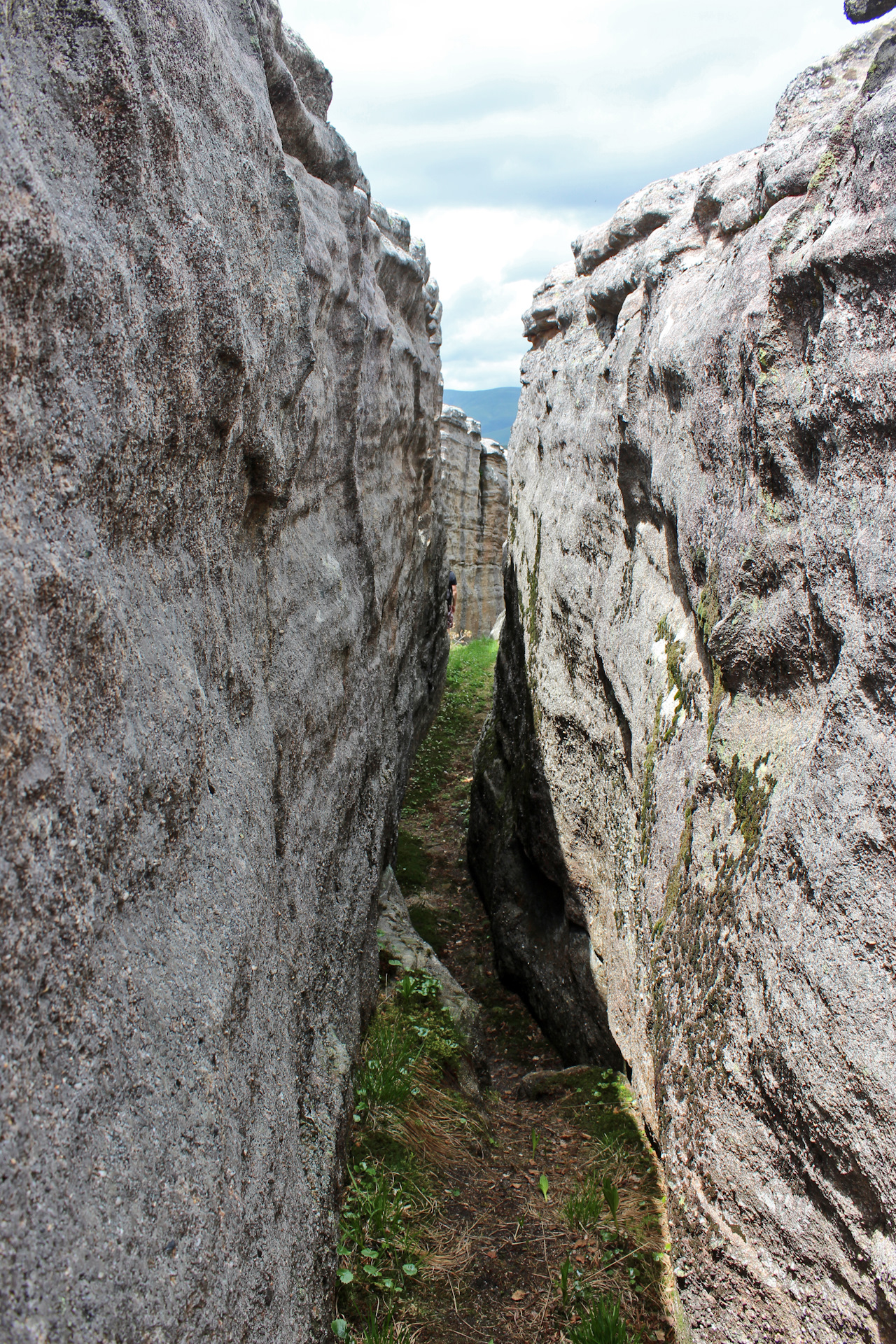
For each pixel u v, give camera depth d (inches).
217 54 78.3
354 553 161.0
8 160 43.7
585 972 200.4
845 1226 76.0
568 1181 142.9
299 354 101.0
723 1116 99.8
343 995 137.6
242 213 81.4
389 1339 100.0
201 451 72.7
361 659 162.4
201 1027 59.9
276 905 90.3
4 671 41.3
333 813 135.3
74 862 46.3
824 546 88.9
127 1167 47.8
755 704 110.7
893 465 80.3
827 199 95.9
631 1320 113.9
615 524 188.1
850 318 85.5
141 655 57.9
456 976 251.3
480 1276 118.0
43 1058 42.8
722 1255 96.9
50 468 48.4
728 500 117.5
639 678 162.2
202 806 68.3
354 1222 111.4
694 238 147.6
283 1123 79.0
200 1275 53.4
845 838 79.1
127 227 58.3
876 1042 72.0
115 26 56.5
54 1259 40.1
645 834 153.0
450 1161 141.0
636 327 167.0
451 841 335.3
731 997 100.9
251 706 87.4
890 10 100.7
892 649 76.7
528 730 259.3
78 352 51.2
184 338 64.5
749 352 106.0
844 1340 75.7
